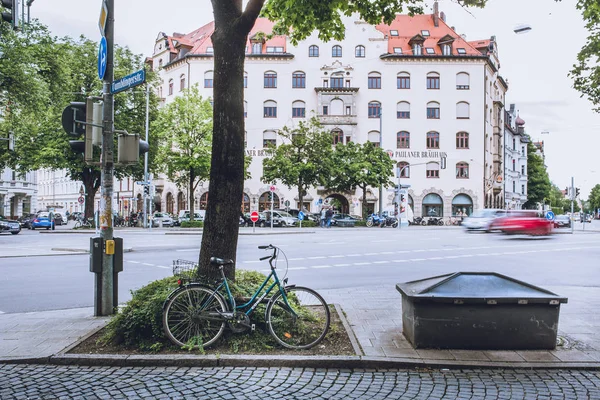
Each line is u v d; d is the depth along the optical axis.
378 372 5.18
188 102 41.62
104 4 7.46
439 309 5.71
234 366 5.36
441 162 43.19
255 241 24.23
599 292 9.97
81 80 38.97
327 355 5.51
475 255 17.48
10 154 37.50
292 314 5.93
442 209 53.88
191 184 41.75
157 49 60.75
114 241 7.62
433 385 4.80
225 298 5.95
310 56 54.00
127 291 10.29
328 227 44.12
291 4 8.03
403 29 57.19
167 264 15.03
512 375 5.07
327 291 9.88
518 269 13.85
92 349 5.74
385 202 53.88
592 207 127.25
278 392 4.61
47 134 38.47
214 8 6.46
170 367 5.32
